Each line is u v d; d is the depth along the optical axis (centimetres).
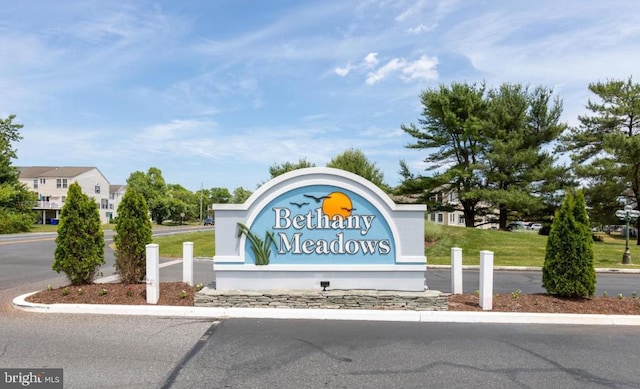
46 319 707
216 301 781
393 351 570
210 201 11125
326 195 840
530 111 3155
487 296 775
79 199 868
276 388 448
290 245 836
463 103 3186
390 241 835
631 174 3067
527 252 2094
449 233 2489
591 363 535
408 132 3450
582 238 815
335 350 571
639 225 3159
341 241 835
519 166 3089
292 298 782
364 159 3709
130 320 707
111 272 1284
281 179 840
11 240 2773
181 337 618
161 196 8125
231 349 570
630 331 679
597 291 1131
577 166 3039
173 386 450
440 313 738
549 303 800
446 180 3219
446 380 476
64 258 858
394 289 828
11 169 4488
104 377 471
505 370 508
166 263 1647
